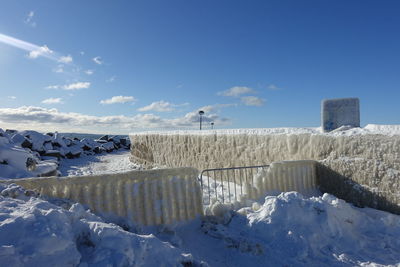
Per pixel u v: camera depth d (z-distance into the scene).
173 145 13.72
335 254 4.11
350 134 6.64
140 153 18.30
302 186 6.94
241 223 4.74
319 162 7.22
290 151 7.81
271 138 8.29
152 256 2.85
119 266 2.52
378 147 6.08
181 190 4.97
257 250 4.00
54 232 2.49
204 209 5.33
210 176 10.66
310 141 7.44
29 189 3.93
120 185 4.50
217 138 10.39
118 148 32.19
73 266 2.39
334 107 7.66
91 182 4.30
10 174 7.04
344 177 6.67
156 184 4.76
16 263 2.11
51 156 17.64
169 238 4.29
